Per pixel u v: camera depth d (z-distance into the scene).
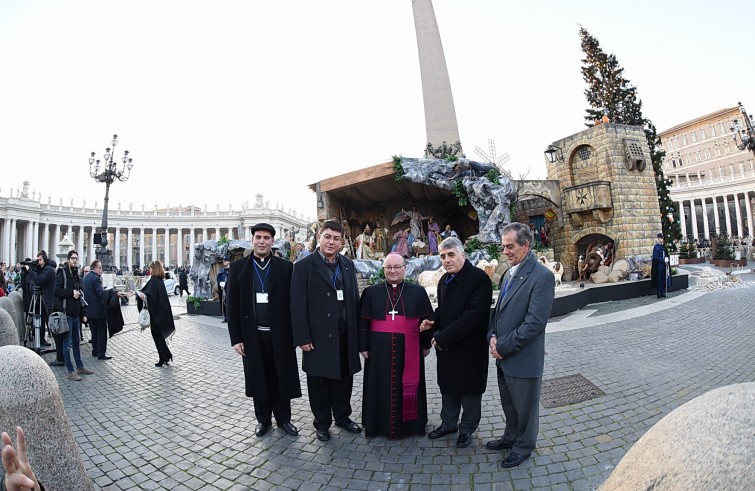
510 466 3.27
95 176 21.97
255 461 3.62
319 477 3.29
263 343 4.27
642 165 17.05
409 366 3.94
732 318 8.31
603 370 5.53
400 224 18.44
